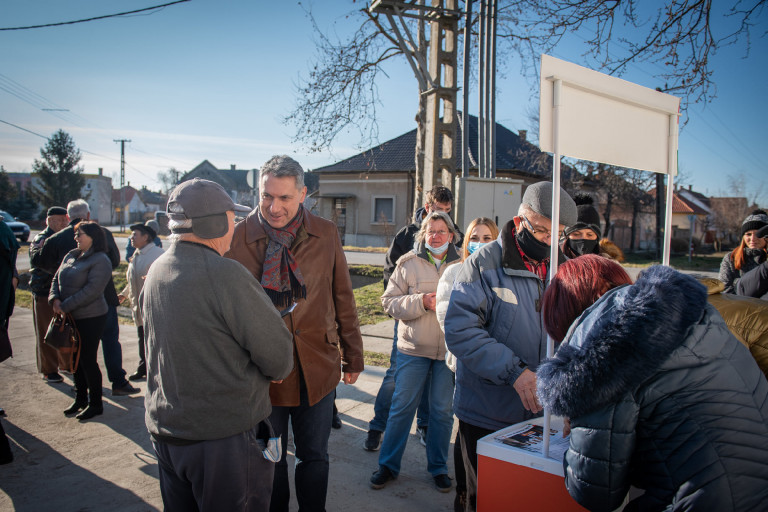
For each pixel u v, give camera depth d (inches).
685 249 1331.2
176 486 75.1
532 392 76.9
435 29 384.2
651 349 47.4
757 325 71.4
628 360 47.8
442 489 122.7
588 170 903.1
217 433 69.0
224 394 69.6
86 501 117.5
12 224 980.6
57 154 2096.5
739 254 165.6
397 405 124.6
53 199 2079.2
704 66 193.2
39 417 166.1
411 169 1071.6
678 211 1745.8
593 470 51.6
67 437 151.3
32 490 122.0
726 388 48.5
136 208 3053.6
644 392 49.3
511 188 327.0
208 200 71.4
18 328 291.7
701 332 49.5
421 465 136.6
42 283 193.9
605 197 1103.6
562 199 86.7
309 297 96.3
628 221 1326.3
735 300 76.6
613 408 50.3
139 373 203.0
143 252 198.2
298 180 95.7
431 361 127.4
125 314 381.1
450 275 106.8
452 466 135.9
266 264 94.0
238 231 97.3
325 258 99.5
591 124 76.8
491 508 73.1
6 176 2075.5
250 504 73.2
